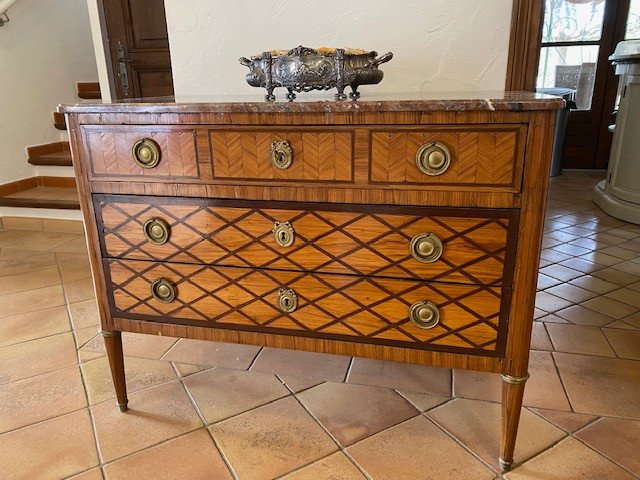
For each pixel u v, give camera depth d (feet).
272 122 3.25
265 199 3.46
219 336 3.94
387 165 3.15
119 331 4.18
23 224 10.11
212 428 4.14
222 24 5.41
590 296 6.56
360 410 4.34
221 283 3.78
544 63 14.66
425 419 4.20
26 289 7.08
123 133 3.58
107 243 3.92
